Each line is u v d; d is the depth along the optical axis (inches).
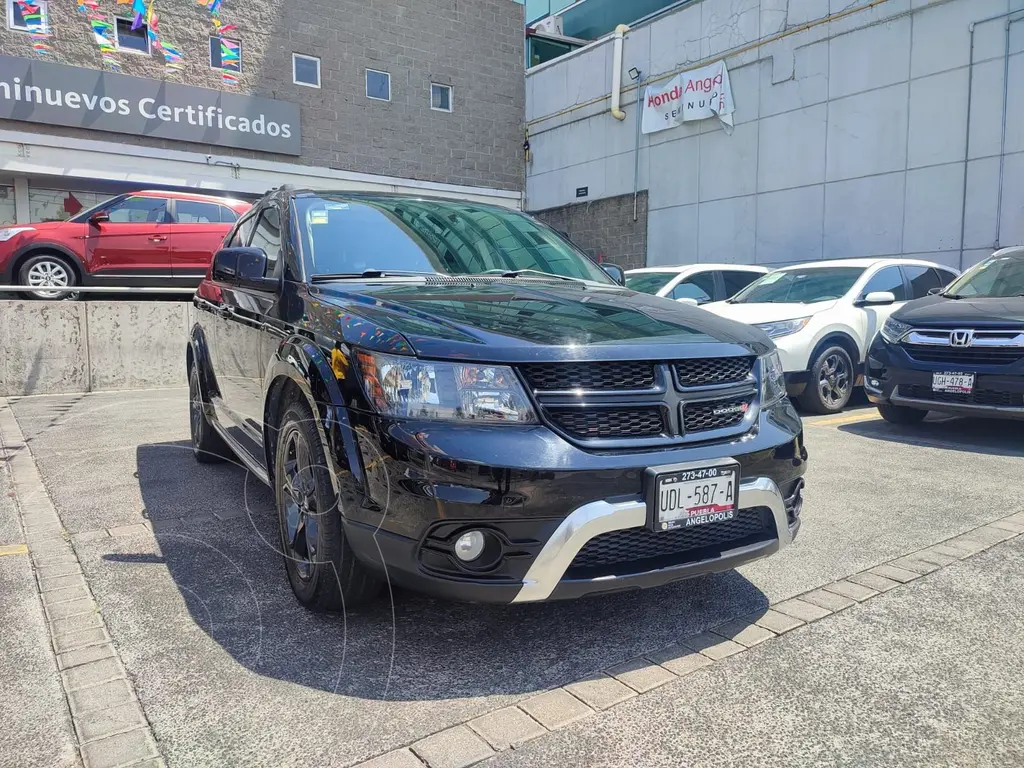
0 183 550.9
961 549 137.8
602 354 93.5
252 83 614.9
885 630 106.0
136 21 564.7
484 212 164.9
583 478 88.3
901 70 454.3
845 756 77.0
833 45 487.5
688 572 96.3
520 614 111.1
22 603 113.2
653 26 609.9
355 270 130.2
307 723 82.2
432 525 87.1
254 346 138.0
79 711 84.0
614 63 639.1
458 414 89.3
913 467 201.3
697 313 120.7
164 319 359.9
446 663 96.1
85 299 379.2
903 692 89.6
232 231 194.9
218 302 174.7
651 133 620.1
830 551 137.8
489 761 75.7
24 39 530.9
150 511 160.2
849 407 313.9
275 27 621.9
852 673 94.1
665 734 80.7
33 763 75.0
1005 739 79.9
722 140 563.5
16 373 333.4
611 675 93.5
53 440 236.7
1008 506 164.4
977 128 422.3
